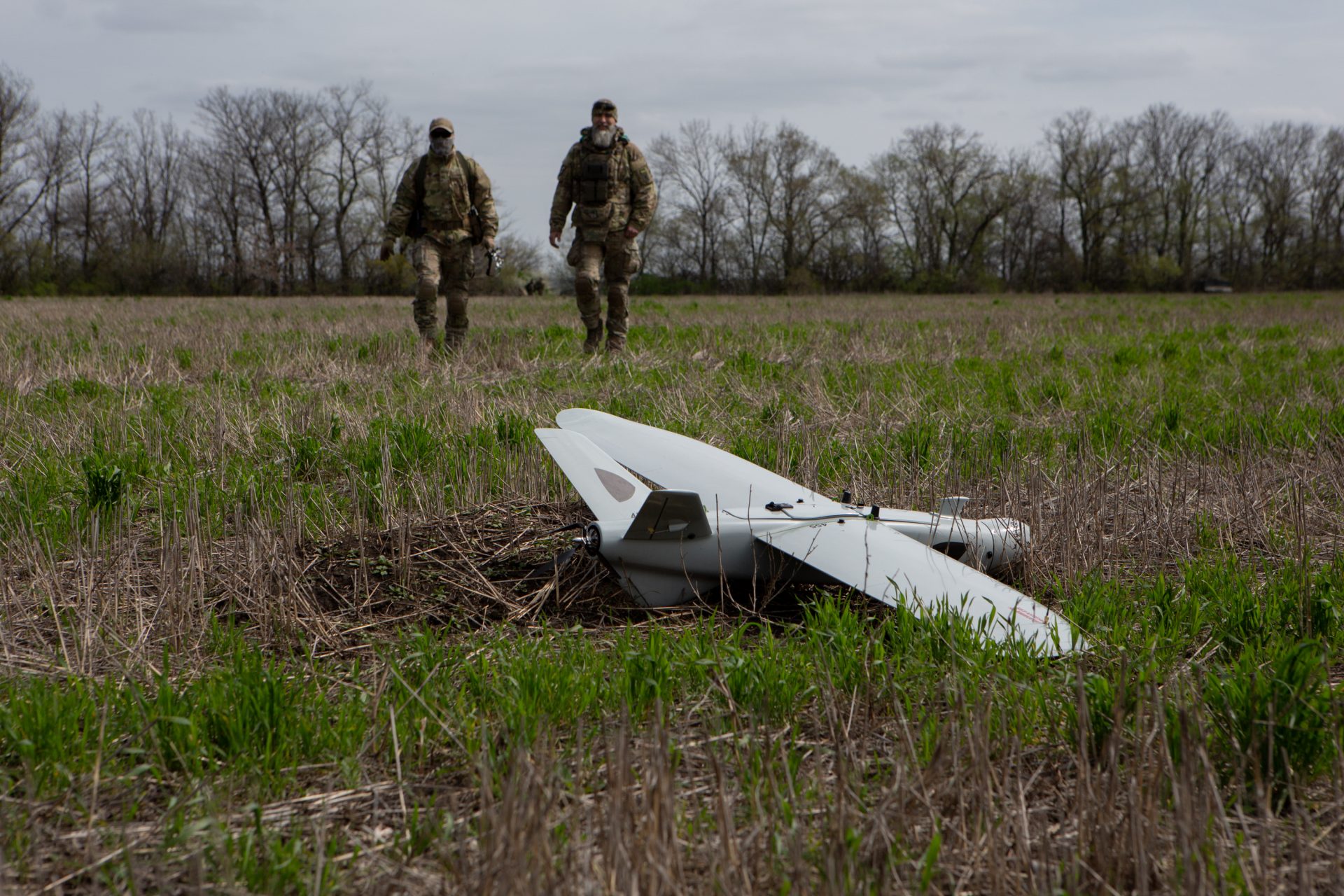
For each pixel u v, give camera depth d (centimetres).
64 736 262
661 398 783
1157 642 344
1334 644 349
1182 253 8594
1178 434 691
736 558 373
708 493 402
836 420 723
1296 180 8619
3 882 207
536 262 7044
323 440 632
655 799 200
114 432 641
